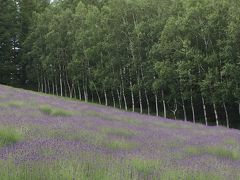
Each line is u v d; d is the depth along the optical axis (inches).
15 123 928.3
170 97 3427.7
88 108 2102.6
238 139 1295.5
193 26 3142.2
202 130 1686.8
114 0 3846.0
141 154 719.1
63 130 916.6
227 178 568.7
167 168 588.4
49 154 597.0
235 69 2763.3
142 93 4082.2
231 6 2950.3
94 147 733.9
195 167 621.9
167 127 1660.9
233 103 3240.7
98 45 4069.9
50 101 2127.2
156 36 3619.6
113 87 3887.8
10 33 5433.1
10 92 2384.4
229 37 2869.1
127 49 3821.4
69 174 468.4
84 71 4352.9
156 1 3742.6
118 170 530.9
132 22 3841.0
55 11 5137.8
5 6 5649.6
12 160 522.3
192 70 3088.1
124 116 1975.9
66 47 4653.1
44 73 5152.6
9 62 5383.9
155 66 3267.7
